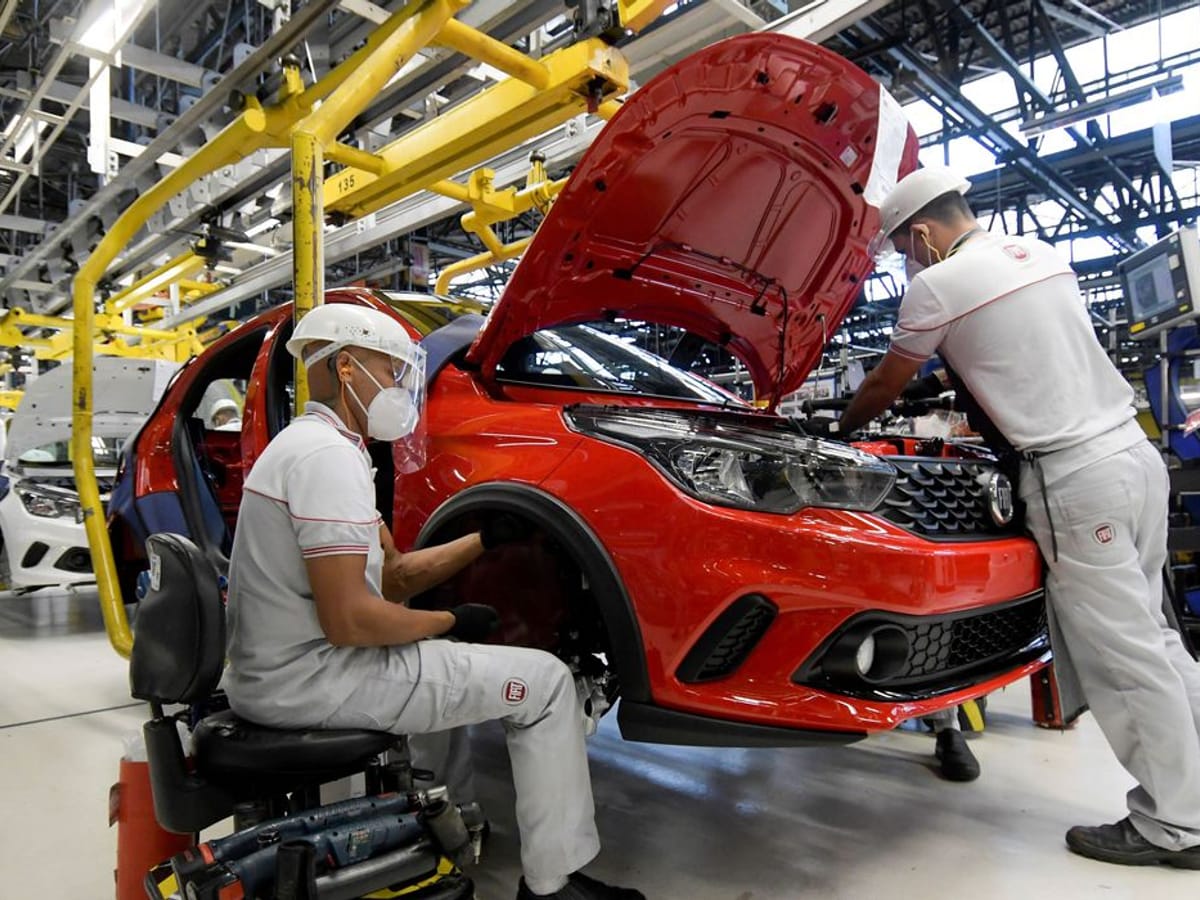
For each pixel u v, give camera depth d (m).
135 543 3.62
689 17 3.15
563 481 1.66
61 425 4.38
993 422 1.97
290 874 1.20
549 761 1.50
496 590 1.95
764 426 2.04
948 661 1.75
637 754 2.60
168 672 1.31
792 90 1.77
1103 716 1.85
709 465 1.57
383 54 2.18
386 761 1.72
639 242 2.06
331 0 2.23
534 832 1.48
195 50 4.36
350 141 3.45
